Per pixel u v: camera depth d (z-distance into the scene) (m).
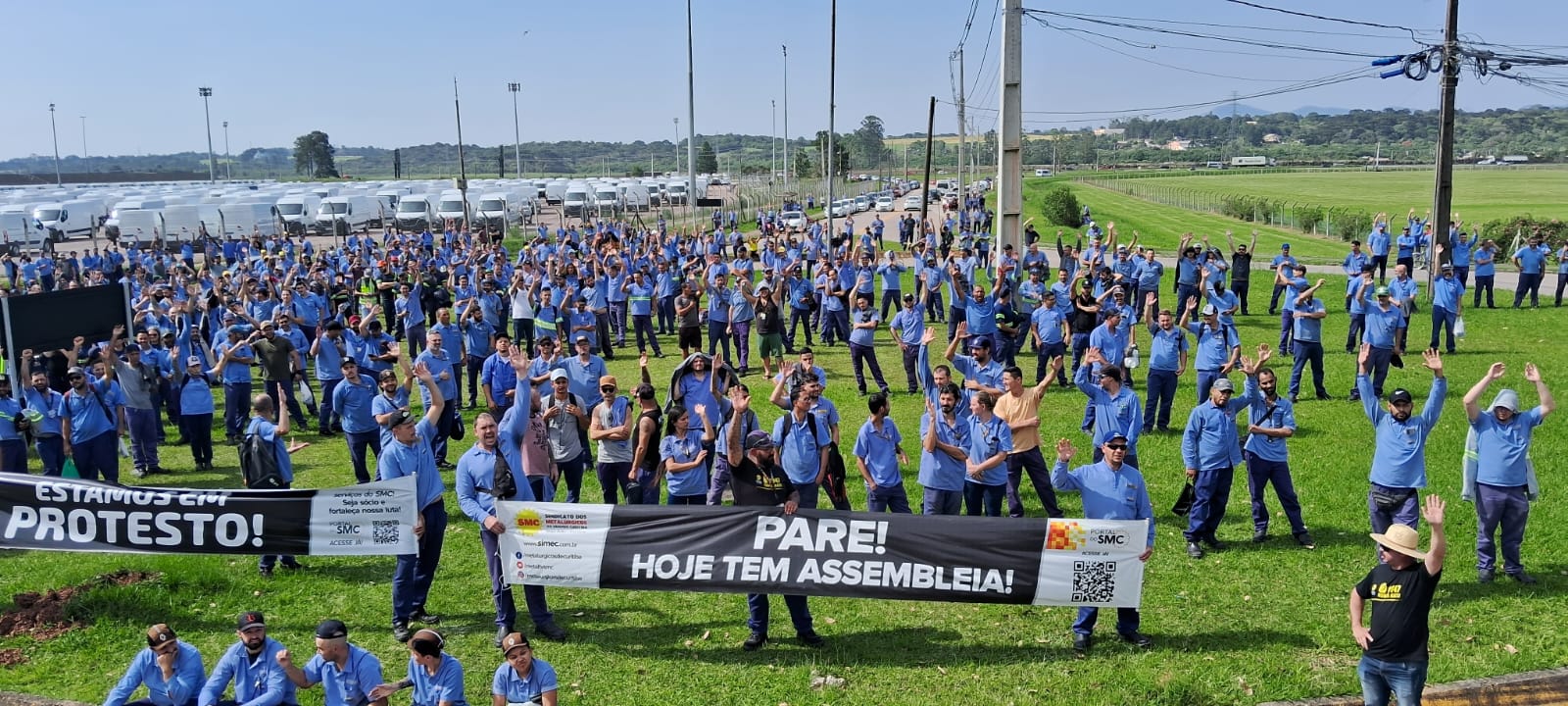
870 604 10.45
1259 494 11.57
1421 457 10.57
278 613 10.41
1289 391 17.97
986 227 53.03
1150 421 16.16
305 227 65.12
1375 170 157.38
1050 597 9.27
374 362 18.00
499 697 7.80
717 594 10.68
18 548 10.77
